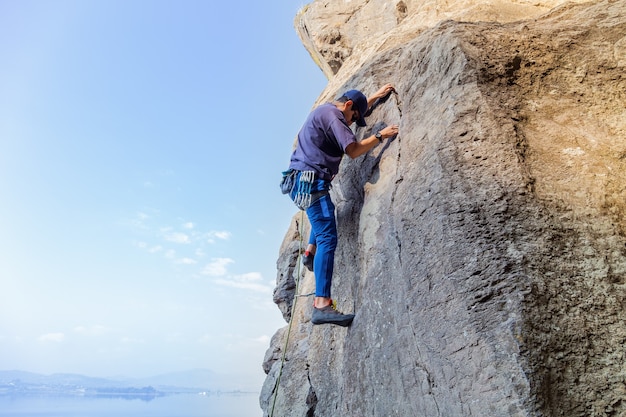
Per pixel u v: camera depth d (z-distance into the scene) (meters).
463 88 2.37
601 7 2.73
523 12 4.64
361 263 2.89
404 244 2.28
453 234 1.95
